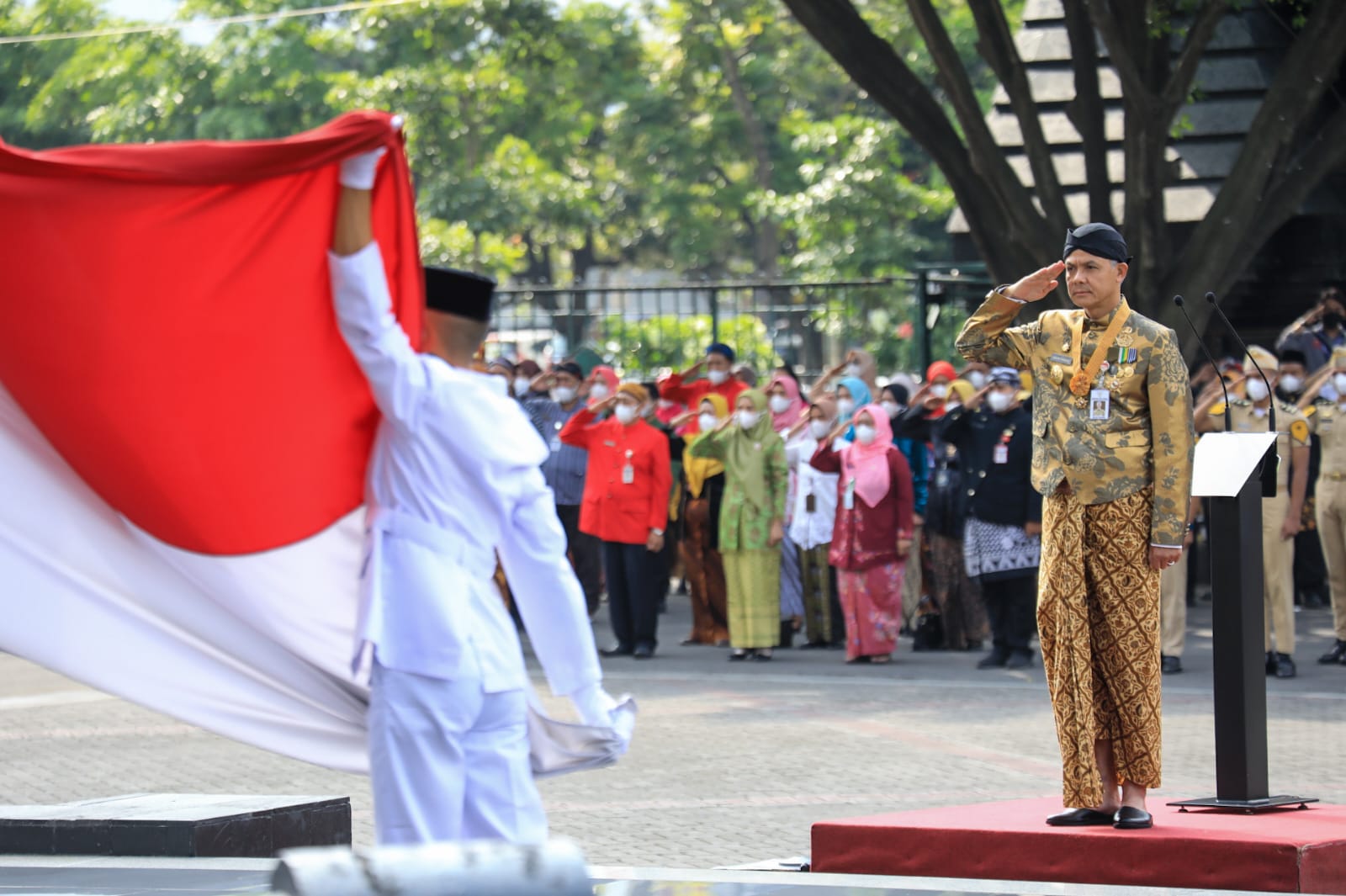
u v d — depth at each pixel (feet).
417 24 162.91
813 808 40.37
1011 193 75.92
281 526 21.48
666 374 86.38
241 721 22.38
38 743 51.65
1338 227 94.73
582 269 229.86
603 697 22.04
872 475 66.33
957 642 70.33
